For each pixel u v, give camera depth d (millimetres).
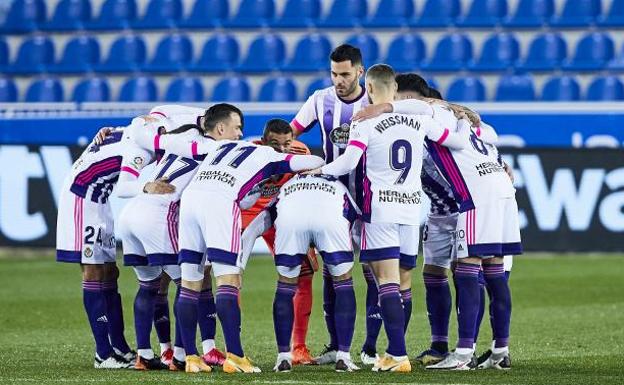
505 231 24406
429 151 24375
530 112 47188
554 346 28391
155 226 24047
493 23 60125
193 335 23516
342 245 23516
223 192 23328
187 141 24312
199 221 23328
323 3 62781
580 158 46656
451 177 24203
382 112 23500
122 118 49094
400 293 25016
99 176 25094
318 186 23625
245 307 36531
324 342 29719
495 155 24703
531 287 40750
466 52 59562
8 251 52812
